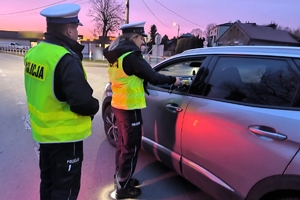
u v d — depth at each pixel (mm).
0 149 3818
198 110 2342
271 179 1751
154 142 3010
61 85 1667
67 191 1880
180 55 2947
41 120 1745
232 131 2016
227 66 2309
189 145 2428
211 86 2363
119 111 2504
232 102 2125
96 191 2793
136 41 2434
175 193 2789
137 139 2555
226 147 2055
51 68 1632
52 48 1674
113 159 3559
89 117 1923
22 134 4453
